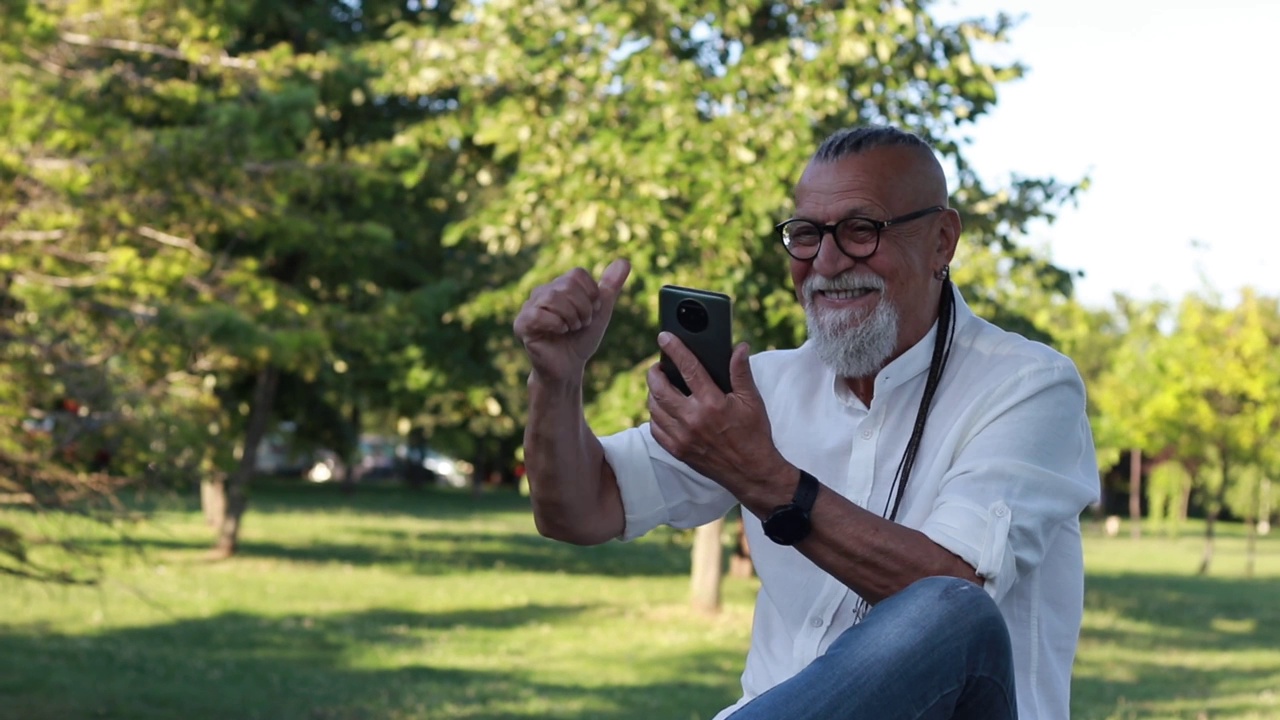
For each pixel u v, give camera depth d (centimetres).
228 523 2031
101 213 881
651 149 1147
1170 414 2694
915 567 204
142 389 831
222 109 1018
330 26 1853
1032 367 231
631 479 254
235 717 902
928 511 233
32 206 859
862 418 244
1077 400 233
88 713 904
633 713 946
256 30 1842
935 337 240
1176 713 972
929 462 236
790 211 1123
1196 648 1434
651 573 2145
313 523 2916
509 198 1323
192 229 1019
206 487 2583
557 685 1062
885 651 180
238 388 2122
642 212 1148
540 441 241
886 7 1163
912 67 1194
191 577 1759
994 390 231
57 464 796
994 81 1187
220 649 1209
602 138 1181
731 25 1234
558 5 1315
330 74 1366
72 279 884
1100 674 1203
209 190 955
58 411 808
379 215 1766
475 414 2086
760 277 1173
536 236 1339
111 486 780
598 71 1238
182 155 916
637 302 1227
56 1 948
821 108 1145
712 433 205
